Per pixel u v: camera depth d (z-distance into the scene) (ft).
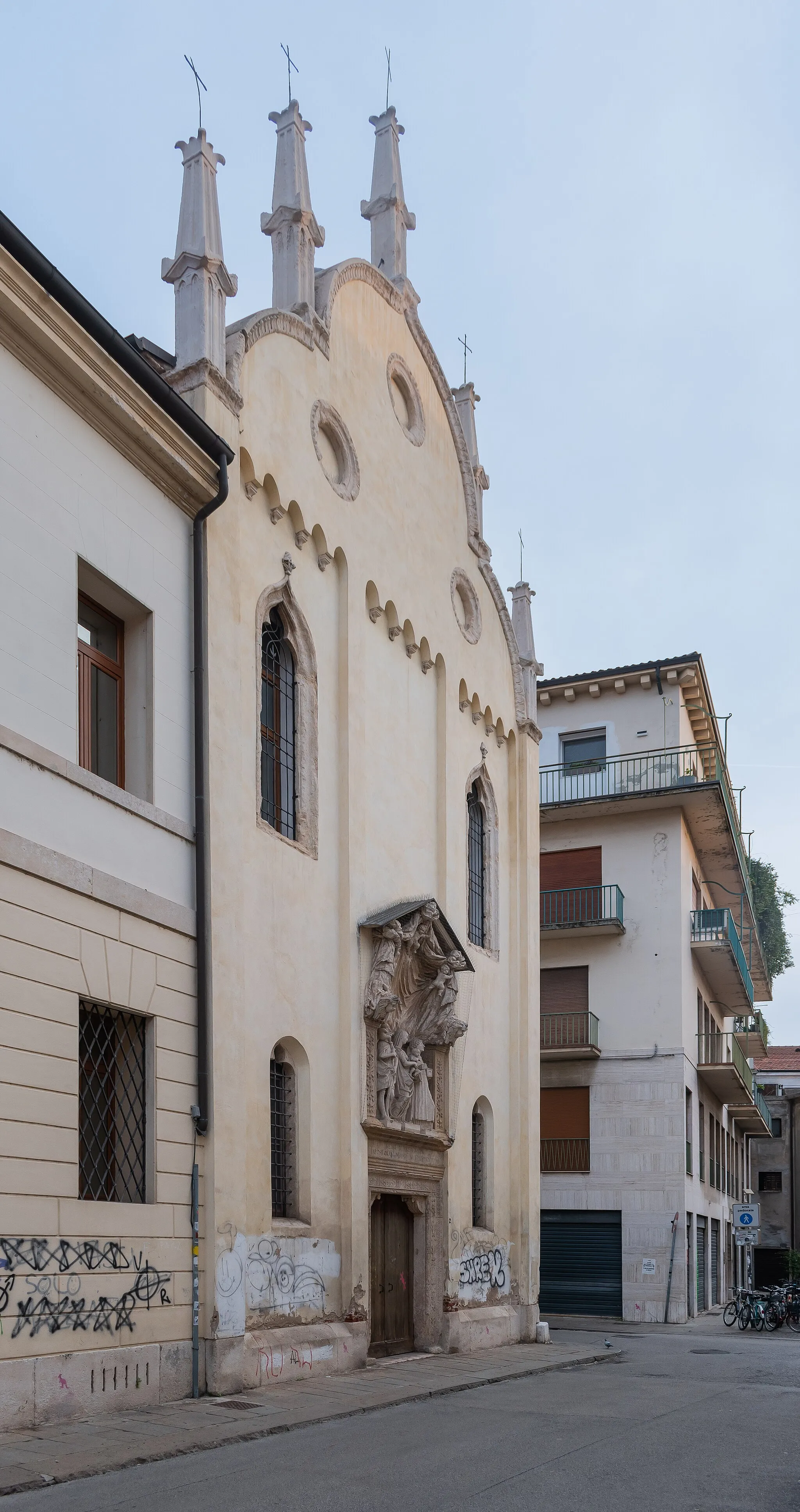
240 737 52.11
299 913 57.31
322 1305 55.88
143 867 45.14
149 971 44.78
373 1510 28.99
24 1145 37.63
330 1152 57.98
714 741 137.18
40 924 39.29
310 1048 57.16
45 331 41.32
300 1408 44.70
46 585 41.60
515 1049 83.35
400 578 71.10
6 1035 37.35
